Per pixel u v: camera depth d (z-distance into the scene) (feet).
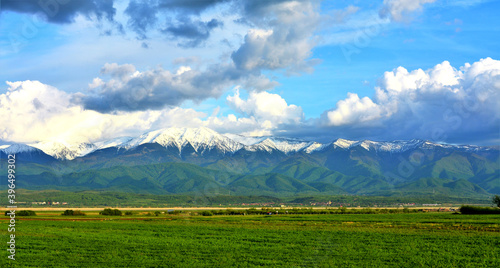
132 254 182.09
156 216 494.59
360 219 404.57
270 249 198.08
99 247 201.57
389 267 156.97
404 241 226.38
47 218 418.51
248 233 268.62
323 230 286.25
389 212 578.66
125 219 417.08
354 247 205.26
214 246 206.80
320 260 170.71
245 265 159.22
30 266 155.63
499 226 313.73
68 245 206.69
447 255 181.68
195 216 493.77
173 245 210.18
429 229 294.25
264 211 581.94
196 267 154.92
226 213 569.64
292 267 156.56
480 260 171.73
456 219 392.06
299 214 528.63
